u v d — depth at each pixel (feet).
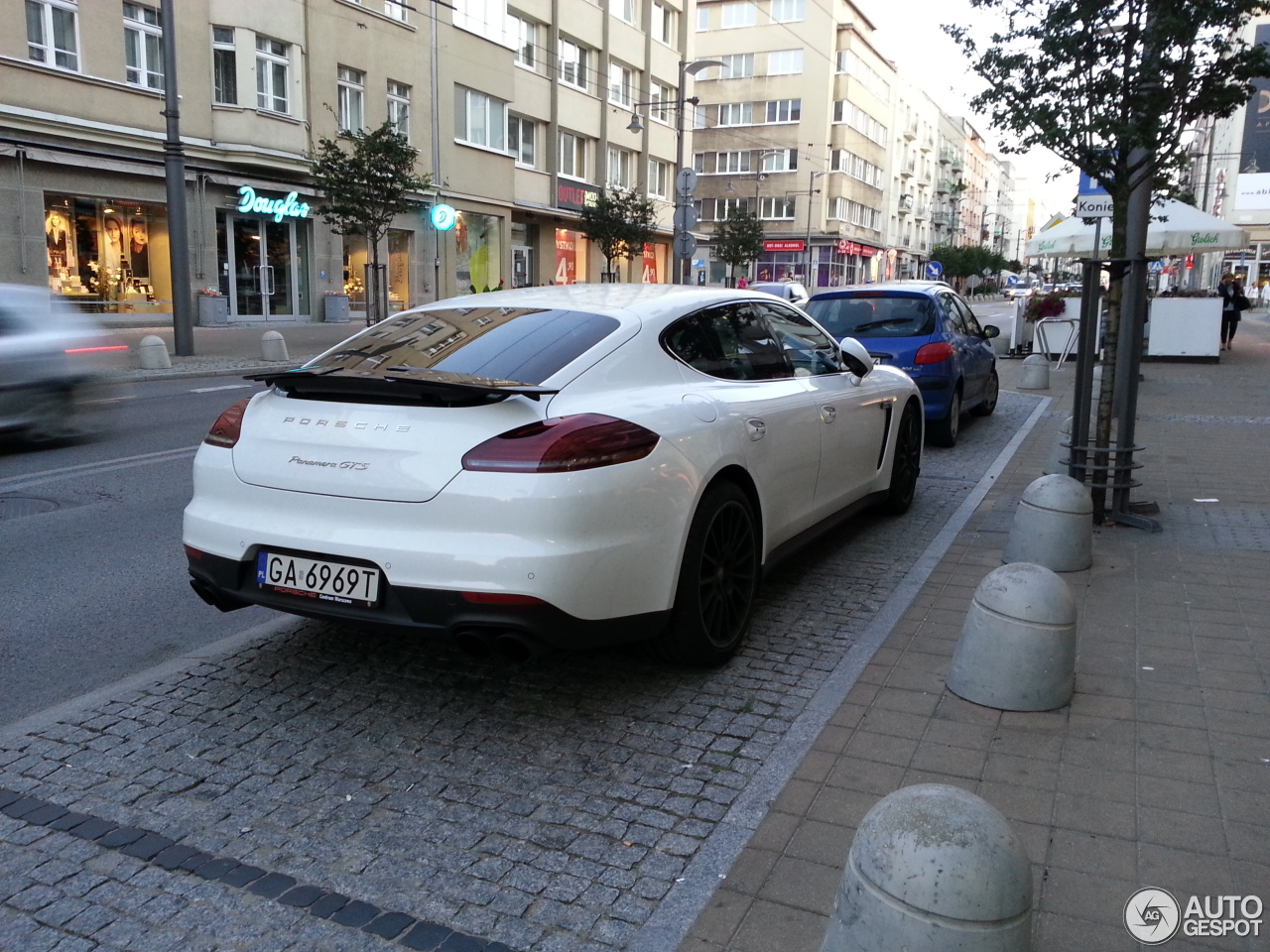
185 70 75.25
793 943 7.92
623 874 8.98
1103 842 9.18
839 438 17.42
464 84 102.47
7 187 64.59
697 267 159.74
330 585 11.35
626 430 11.50
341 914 8.42
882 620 15.39
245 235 82.94
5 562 18.45
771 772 10.72
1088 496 17.70
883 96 220.43
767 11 193.16
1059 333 63.52
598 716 12.17
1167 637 14.25
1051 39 19.93
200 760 11.08
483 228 109.29
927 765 10.67
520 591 10.49
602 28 128.16
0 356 28.19
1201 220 53.57
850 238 205.05
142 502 23.11
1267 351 68.90
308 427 11.90
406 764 11.02
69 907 8.50
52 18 66.18
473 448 10.87
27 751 11.24
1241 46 19.71
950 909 6.20
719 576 13.39
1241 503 22.53
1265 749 10.91
